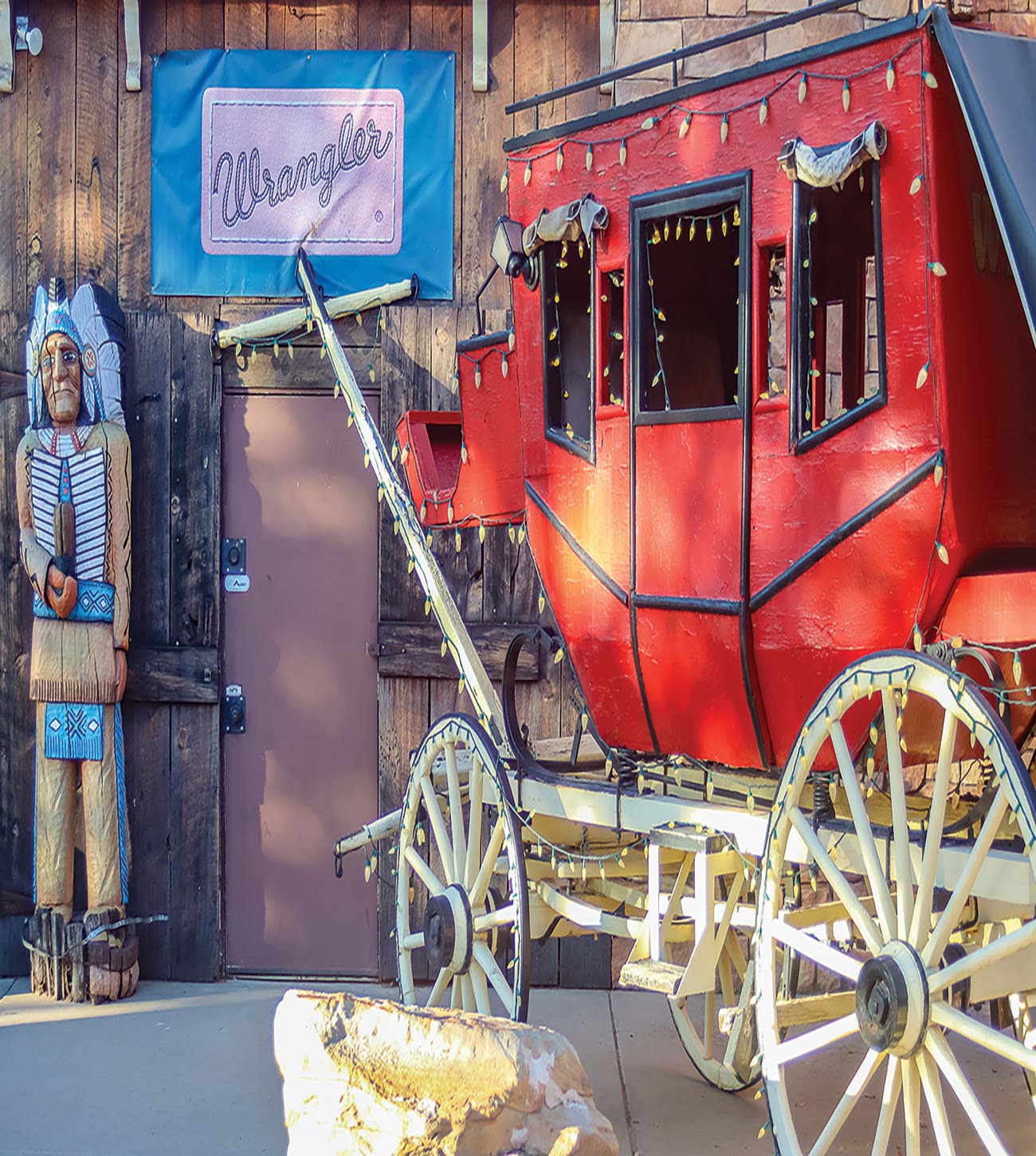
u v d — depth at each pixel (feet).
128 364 19.31
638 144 12.85
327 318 17.78
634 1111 14.73
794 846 11.54
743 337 11.89
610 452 13.28
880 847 10.86
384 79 19.12
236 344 19.19
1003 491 10.89
